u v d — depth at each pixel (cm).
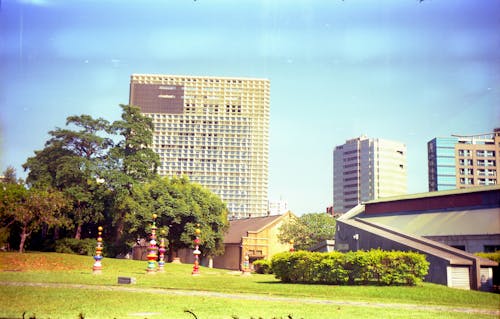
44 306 1147
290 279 2019
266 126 13950
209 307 1177
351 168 11700
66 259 2989
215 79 14100
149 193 4506
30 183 4325
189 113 13825
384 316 1103
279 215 5922
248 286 1805
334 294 1565
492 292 1809
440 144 7481
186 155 13650
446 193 3472
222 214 4978
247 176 13650
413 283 1797
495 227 2852
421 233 3203
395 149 11519
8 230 3650
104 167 4594
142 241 6025
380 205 4153
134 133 4875
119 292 1482
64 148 4519
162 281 2009
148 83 13750
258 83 13988
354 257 1845
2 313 1038
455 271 1939
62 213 4272
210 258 5244
